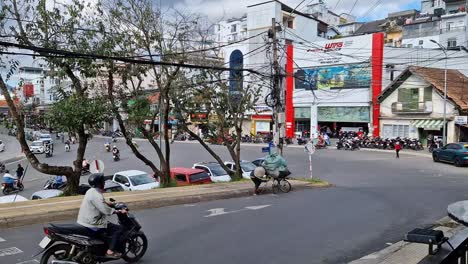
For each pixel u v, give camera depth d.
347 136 46.16
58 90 13.63
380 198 14.50
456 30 57.81
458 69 47.16
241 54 56.56
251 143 52.00
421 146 38.88
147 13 15.58
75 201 11.27
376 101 44.28
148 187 18.98
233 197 14.44
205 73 19.16
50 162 38.62
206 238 8.65
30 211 9.75
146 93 18.55
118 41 14.58
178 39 16.56
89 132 14.26
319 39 60.19
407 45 57.19
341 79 47.25
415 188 17.48
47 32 12.91
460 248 2.77
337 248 8.16
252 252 7.76
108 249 6.50
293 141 49.53
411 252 7.64
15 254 7.19
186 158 37.56
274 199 14.10
